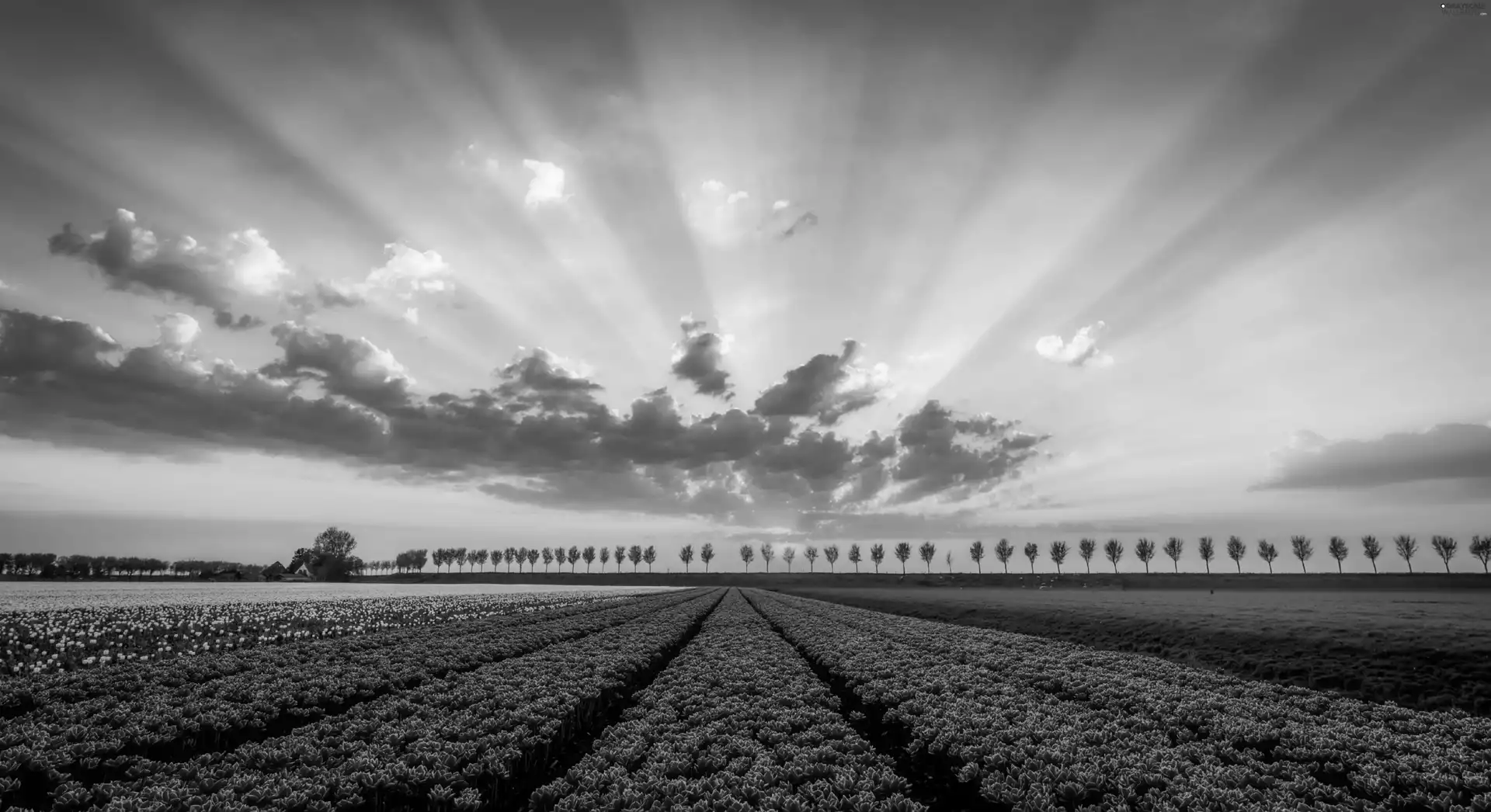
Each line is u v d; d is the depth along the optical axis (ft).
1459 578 503.20
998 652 102.47
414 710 59.21
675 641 119.96
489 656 95.30
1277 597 277.64
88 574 557.74
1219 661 102.17
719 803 37.42
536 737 50.85
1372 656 92.73
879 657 96.12
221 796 37.19
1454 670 82.07
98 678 72.95
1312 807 37.65
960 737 51.72
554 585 556.10
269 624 140.36
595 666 82.69
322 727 53.31
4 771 41.37
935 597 314.55
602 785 40.88
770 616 188.44
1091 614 172.24
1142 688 71.97
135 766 42.73
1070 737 50.90
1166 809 36.32
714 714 59.21
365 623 147.84
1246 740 51.44
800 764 44.62
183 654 98.32
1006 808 41.68
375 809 39.19
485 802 42.09
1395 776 42.60
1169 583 536.01
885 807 37.65
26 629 117.29
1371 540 608.60
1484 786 40.19
